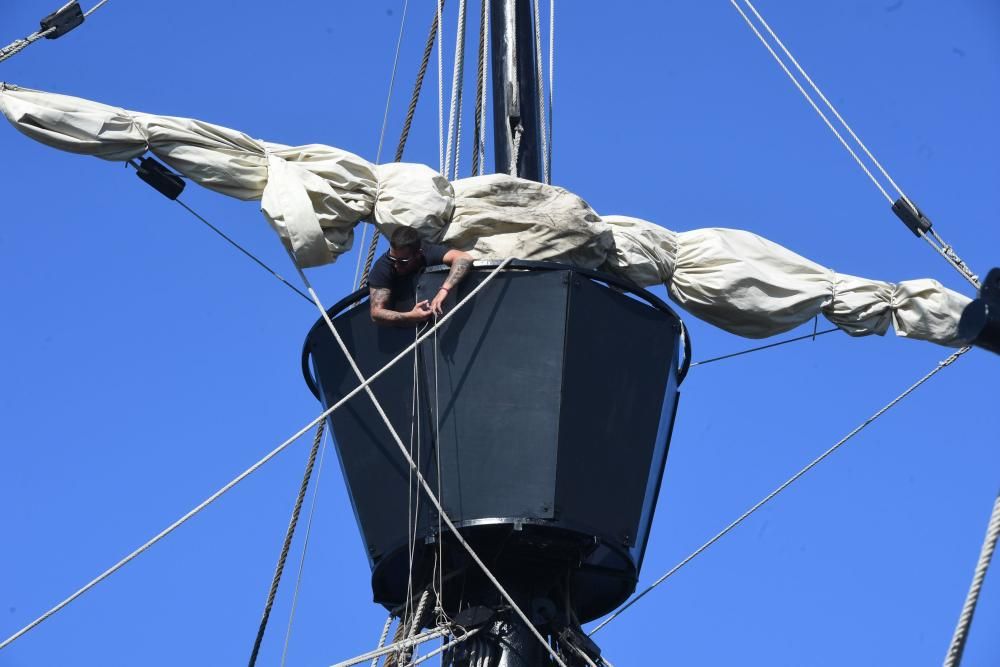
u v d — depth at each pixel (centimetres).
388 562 2114
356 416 2117
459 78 2633
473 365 2047
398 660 2133
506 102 2591
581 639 2116
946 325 2388
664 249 2334
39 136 2070
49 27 2178
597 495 2056
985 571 1316
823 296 2370
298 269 2142
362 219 2183
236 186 2152
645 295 2153
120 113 2120
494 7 2683
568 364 2052
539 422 2031
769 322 2352
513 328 2058
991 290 1339
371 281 2112
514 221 2166
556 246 2164
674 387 2228
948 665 1307
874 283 2405
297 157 2184
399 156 2738
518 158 2552
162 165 2144
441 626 2077
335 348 2156
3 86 2088
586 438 2053
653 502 2209
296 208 2119
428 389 2055
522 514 2011
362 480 2112
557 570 2150
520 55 2636
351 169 2178
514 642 2094
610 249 2247
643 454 2114
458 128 2612
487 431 2033
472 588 2138
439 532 2031
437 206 2145
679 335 2205
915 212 2375
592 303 2084
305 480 2330
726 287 2320
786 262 2381
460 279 2069
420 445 2055
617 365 2095
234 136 2159
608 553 2147
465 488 2027
